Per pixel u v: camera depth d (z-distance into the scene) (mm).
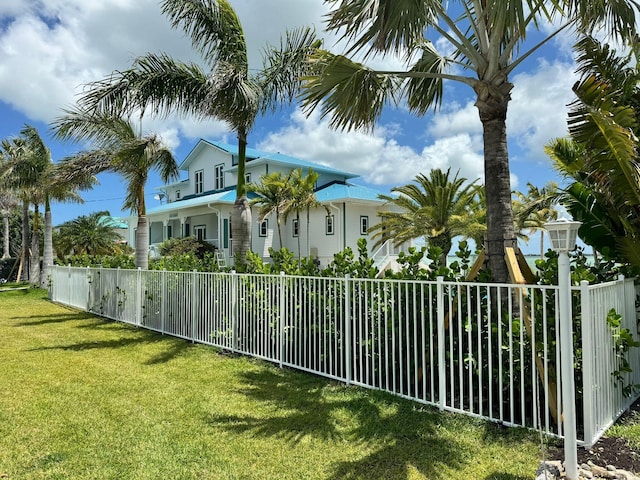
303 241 23094
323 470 3262
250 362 6605
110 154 11727
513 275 4246
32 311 13109
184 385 5453
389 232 17547
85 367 6391
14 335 9117
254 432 3969
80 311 13039
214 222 25406
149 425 4156
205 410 4551
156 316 9523
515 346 4184
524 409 3900
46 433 3980
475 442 3670
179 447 3672
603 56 6176
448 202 15172
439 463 3332
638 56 5715
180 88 8781
